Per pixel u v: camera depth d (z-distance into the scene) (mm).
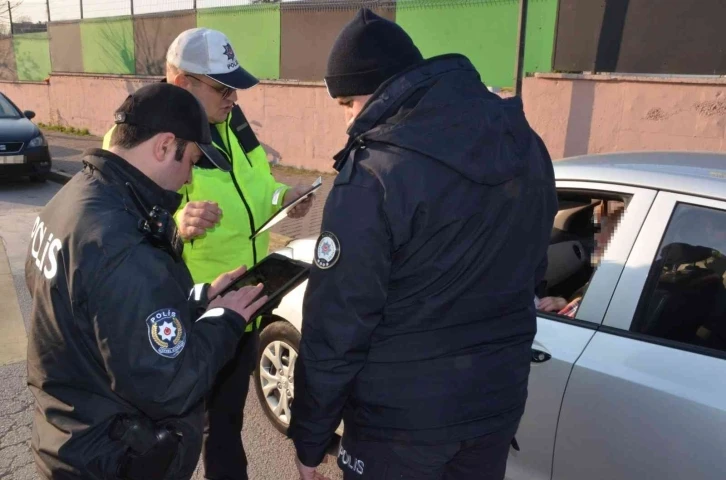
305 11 9273
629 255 2049
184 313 1368
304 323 1435
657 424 1821
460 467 1606
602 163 2305
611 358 1952
